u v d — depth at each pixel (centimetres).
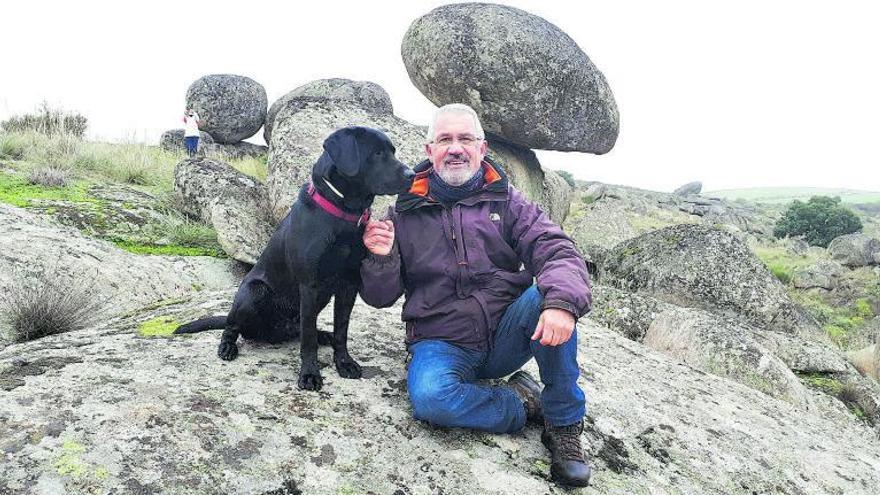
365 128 257
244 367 296
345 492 220
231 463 220
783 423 403
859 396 651
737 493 292
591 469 272
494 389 269
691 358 611
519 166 1272
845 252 2267
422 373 258
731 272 802
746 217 4228
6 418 221
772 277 812
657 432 326
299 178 789
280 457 229
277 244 291
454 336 268
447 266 266
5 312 455
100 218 741
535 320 248
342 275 285
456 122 262
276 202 784
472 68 1159
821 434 407
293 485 218
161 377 272
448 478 240
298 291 305
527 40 1169
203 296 472
